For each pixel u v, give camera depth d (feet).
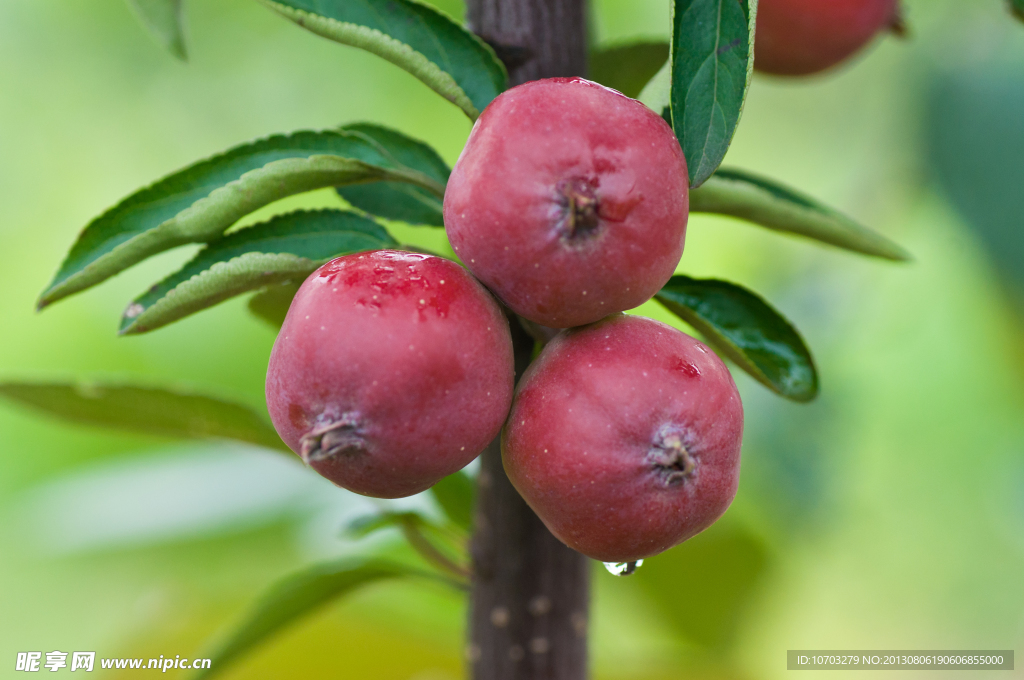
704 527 1.93
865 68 3.37
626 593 2.79
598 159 1.87
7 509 3.77
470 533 2.10
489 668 2.07
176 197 1.96
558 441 1.89
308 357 1.88
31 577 3.79
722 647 2.82
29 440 3.78
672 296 2.03
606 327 1.92
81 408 2.16
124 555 2.90
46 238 4.61
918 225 3.51
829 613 4.12
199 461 2.97
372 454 1.89
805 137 3.99
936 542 4.05
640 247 1.88
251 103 4.51
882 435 3.98
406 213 2.04
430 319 1.88
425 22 1.97
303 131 1.98
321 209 1.99
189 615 2.74
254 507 2.77
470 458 1.90
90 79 4.51
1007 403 3.79
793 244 3.51
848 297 3.31
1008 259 2.93
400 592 2.69
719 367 1.92
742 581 2.70
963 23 2.99
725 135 1.90
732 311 2.03
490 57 1.98
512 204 1.87
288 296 2.04
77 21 4.44
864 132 3.62
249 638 2.11
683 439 1.89
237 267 1.95
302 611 2.11
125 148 4.60
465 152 1.90
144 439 3.65
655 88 1.96
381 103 4.41
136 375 3.85
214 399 2.13
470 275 1.91
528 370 1.93
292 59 4.42
